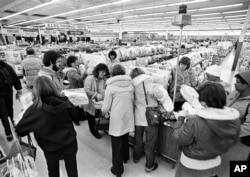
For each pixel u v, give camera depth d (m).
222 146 0.97
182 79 2.44
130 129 1.79
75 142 1.48
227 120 0.93
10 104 2.50
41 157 2.17
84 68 3.28
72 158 1.50
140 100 1.77
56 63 1.98
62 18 18.58
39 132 1.22
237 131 0.95
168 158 2.01
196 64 4.64
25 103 1.77
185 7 1.65
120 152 1.79
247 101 1.33
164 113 1.79
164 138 1.96
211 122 0.95
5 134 2.66
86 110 2.55
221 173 1.47
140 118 1.80
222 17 15.43
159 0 9.13
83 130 2.90
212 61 7.63
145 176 1.91
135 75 1.79
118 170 1.82
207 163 1.09
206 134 0.99
